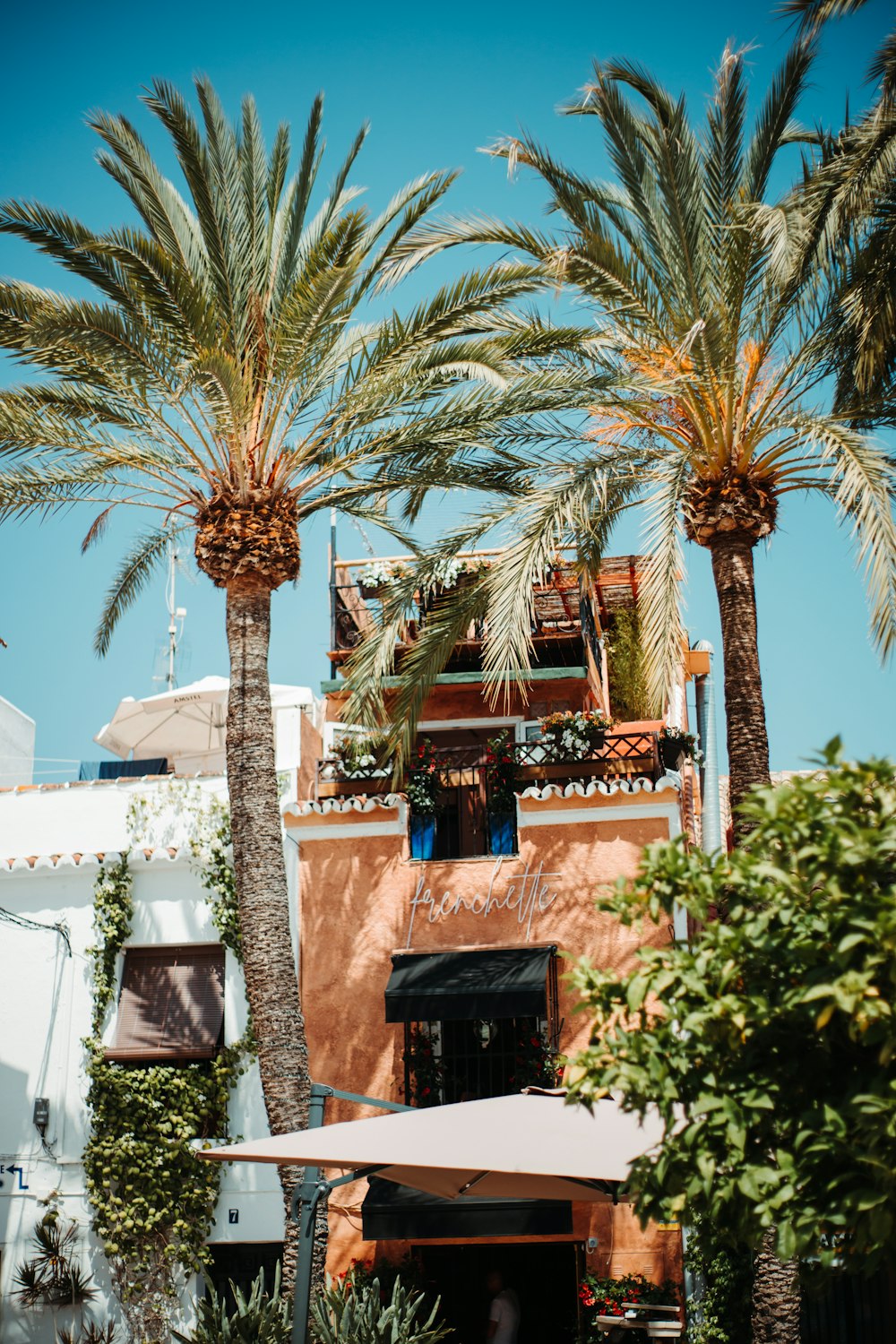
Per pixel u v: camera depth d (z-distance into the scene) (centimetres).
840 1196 578
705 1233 668
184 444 1650
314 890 1931
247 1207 1838
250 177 1653
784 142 1583
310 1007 1878
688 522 1585
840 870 580
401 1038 1838
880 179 1412
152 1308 1808
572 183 1552
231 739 1616
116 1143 1872
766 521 1551
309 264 1548
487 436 1689
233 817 1591
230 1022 1930
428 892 1892
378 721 1952
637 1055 620
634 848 1845
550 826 1881
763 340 1551
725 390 1523
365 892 1914
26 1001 1975
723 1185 603
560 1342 1784
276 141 1741
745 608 1533
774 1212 589
